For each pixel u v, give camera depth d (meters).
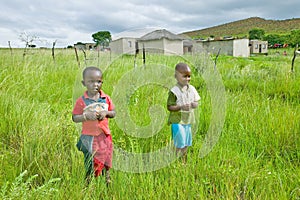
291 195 2.70
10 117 4.14
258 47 44.25
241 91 6.84
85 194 2.62
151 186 2.69
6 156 3.34
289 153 3.67
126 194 2.66
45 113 4.46
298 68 9.48
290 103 5.55
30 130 3.79
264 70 8.89
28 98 5.41
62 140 3.69
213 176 3.02
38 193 2.45
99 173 2.95
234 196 2.65
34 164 3.14
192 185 2.75
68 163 3.18
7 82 6.02
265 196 2.60
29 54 10.75
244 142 3.91
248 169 3.12
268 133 3.98
